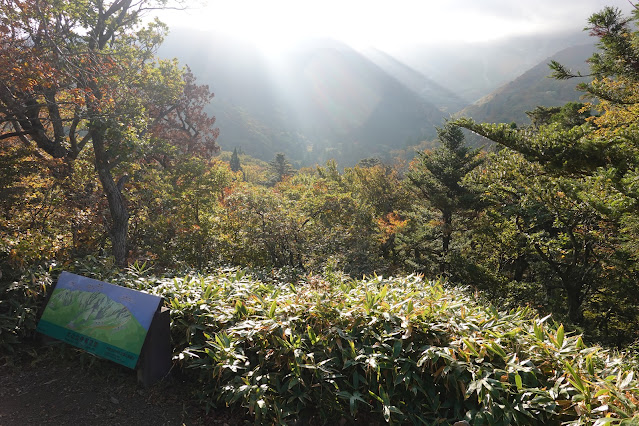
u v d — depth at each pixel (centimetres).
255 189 1631
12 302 489
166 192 2034
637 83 1151
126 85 1439
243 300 494
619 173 700
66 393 409
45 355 473
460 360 358
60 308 490
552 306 1975
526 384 332
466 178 1141
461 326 395
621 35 1031
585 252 1823
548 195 1033
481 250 2527
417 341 388
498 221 2253
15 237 612
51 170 1338
